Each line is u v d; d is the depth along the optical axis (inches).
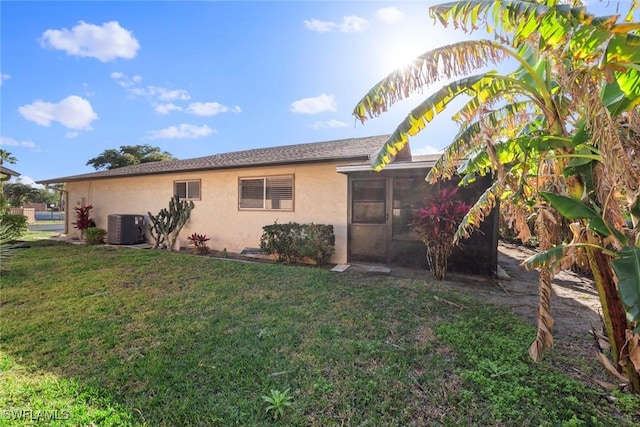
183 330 144.6
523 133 145.3
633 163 86.0
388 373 108.3
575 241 104.3
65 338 136.9
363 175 308.5
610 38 77.5
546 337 103.7
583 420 84.6
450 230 237.0
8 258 277.3
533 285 236.1
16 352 124.6
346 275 253.0
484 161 159.6
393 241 297.0
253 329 145.6
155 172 431.2
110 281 232.4
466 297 193.9
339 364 114.5
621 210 104.7
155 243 444.5
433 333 140.7
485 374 106.9
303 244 306.7
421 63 103.9
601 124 84.1
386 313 165.0
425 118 117.6
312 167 337.4
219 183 399.9
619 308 99.4
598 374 107.4
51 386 101.0
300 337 136.5
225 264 292.8
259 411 89.0
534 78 105.3
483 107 121.5
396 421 85.5
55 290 209.6
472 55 99.7
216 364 114.4
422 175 287.1
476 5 89.8
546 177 115.0
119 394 97.0
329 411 89.4
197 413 88.3
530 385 100.3
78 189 556.7
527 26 83.6
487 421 85.0
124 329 146.4
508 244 448.5
